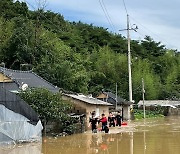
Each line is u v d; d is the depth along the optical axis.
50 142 25.33
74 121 32.88
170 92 91.38
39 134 26.23
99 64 78.06
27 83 37.31
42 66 50.62
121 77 80.38
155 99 87.31
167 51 104.81
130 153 19.94
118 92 77.00
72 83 51.25
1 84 34.97
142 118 64.25
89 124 36.66
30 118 25.45
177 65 97.31
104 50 82.56
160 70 96.62
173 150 21.05
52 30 76.12
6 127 23.03
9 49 53.38
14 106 24.31
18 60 52.50
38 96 28.61
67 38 79.19
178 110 85.12
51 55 53.25
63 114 29.80
